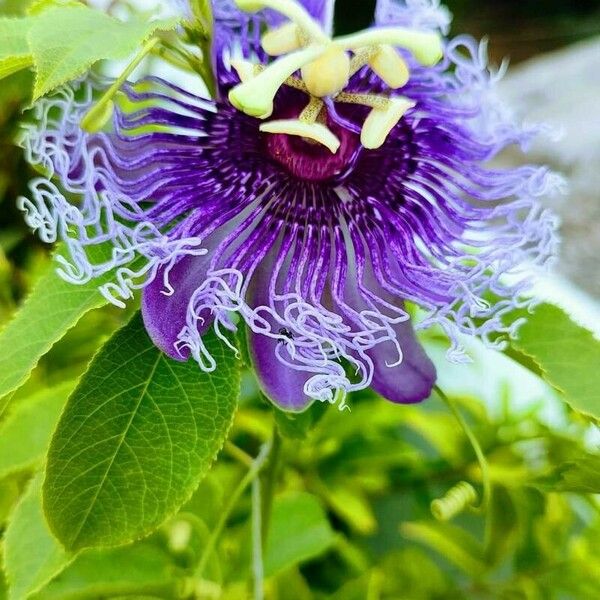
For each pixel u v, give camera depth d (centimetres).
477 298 12
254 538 15
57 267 11
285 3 11
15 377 10
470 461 20
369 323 11
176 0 11
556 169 33
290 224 12
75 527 11
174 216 11
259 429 20
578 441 19
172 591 15
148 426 11
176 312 11
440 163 13
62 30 9
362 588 18
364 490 21
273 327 11
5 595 16
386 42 11
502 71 13
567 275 30
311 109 12
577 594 19
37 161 11
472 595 19
